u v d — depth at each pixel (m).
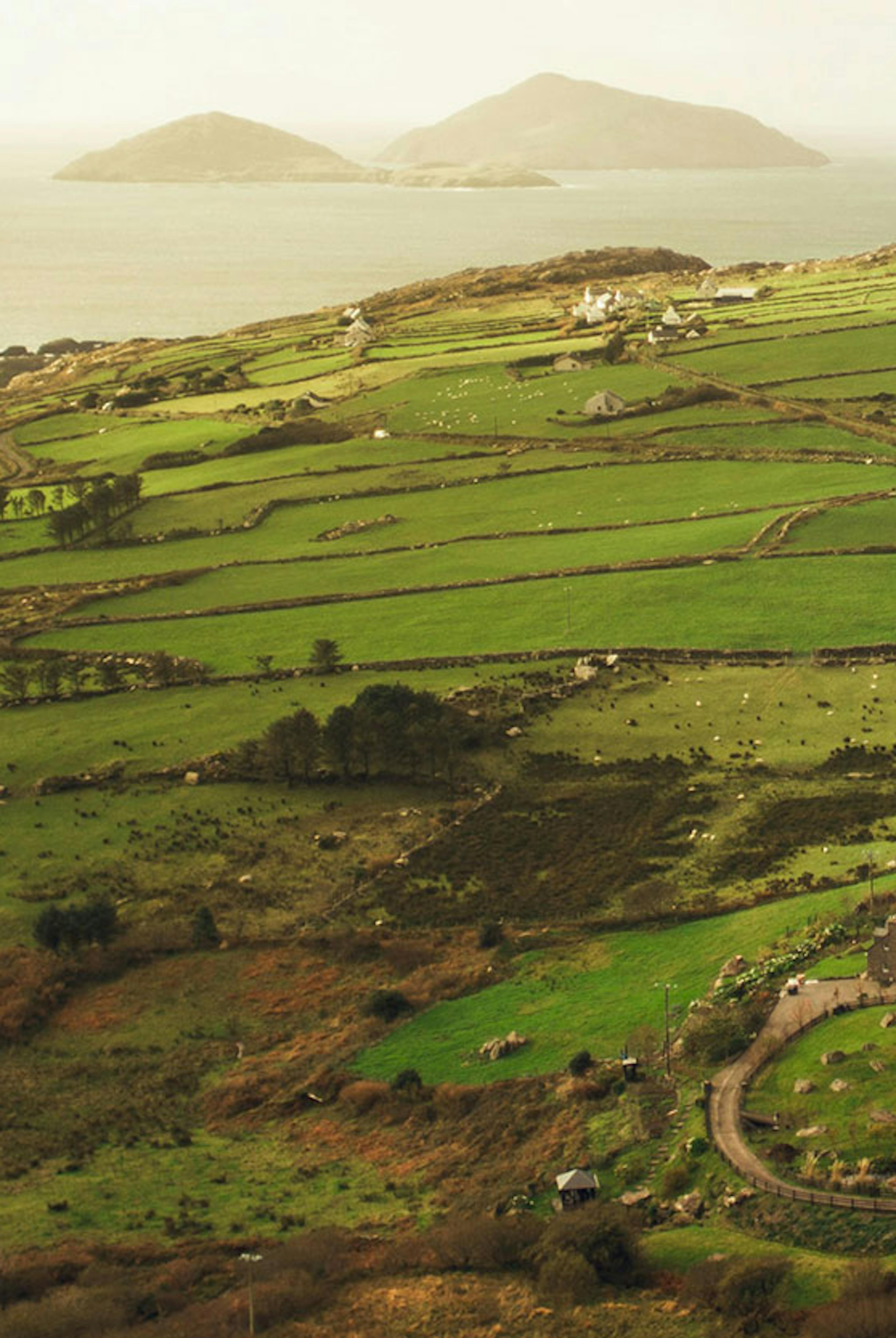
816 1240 92.94
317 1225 107.94
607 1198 103.88
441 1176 112.69
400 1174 114.19
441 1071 128.25
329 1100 127.44
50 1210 112.88
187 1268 102.56
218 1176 116.75
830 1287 87.88
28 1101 130.62
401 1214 108.44
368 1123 122.62
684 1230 97.44
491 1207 106.06
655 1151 107.69
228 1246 105.94
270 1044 137.62
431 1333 92.06
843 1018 117.12
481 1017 136.62
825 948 132.12
